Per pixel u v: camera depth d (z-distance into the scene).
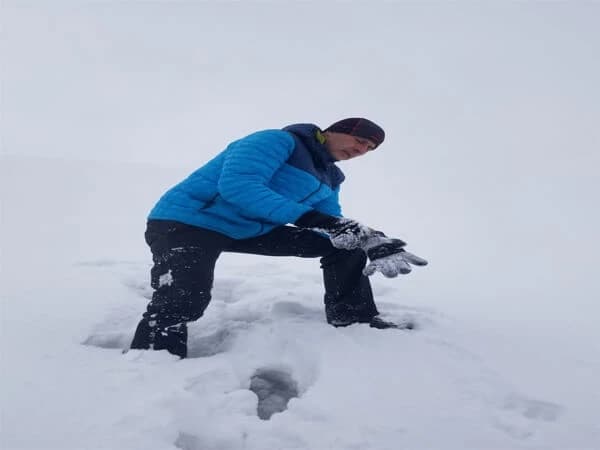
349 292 1.75
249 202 1.46
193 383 1.24
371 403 1.14
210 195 1.56
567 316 2.22
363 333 1.63
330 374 1.30
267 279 2.60
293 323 1.77
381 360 1.40
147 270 2.64
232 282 2.57
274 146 1.58
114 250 4.13
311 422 1.06
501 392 1.23
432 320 1.82
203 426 1.06
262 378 1.51
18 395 1.10
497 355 1.51
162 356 1.34
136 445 0.94
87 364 1.29
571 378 1.35
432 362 1.39
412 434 1.03
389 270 1.27
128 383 1.18
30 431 0.97
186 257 1.45
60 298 1.88
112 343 1.60
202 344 1.71
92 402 1.08
